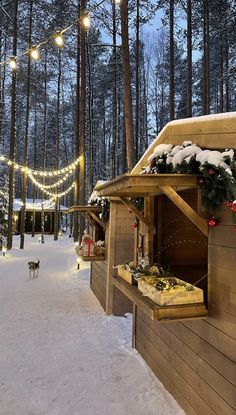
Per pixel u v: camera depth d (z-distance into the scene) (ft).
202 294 7.91
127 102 22.97
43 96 73.10
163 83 85.10
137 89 51.85
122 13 23.06
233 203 6.61
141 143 77.00
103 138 86.38
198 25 49.70
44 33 50.90
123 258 18.21
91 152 60.13
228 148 7.30
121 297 18.12
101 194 11.84
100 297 20.59
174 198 7.84
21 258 42.80
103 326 16.19
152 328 11.58
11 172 49.29
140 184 7.68
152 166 10.00
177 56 73.87
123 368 11.59
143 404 9.28
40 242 67.15
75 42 54.03
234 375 6.68
